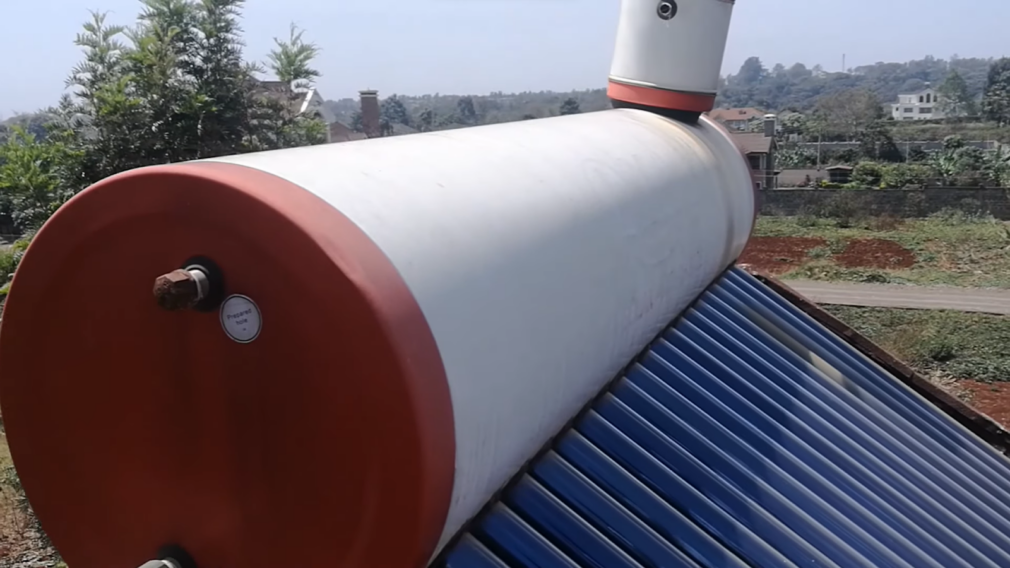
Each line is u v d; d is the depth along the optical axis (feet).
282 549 8.25
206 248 7.62
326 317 7.23
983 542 14.90
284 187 7.59
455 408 7.68
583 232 10.96
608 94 21.21
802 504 13.04
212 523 8.54
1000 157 186.09
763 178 180.34
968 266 97.71
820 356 19.93
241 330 7.70
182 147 33.06
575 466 11.79
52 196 33.09
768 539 11.83
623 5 20.18
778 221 132.26
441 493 7.62
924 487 16.07
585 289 10.79
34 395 9.11
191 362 8.09
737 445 13.76
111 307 8.34
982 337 68.69
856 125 300.61
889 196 132.77
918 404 19.93
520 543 9.93
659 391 14.51
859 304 81.25
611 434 12.68
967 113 396.98
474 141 11.41
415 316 7.35
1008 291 85.05
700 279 17.75
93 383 8.73
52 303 8.61
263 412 7.87
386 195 8.26
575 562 10.00
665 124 18.56
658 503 11.50
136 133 32.45
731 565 10.94
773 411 15.84
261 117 36.19
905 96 473.26
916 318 75.36
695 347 17.04
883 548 12.71
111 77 32.83
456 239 8.42
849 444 15.97
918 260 101.86
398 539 7.61
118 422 8.73
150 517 8.90
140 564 9.12
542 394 9.77
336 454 7.62
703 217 16.61
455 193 9.09
